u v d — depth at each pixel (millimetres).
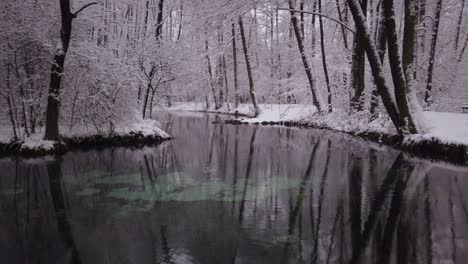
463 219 5977
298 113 24141
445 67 21547
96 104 13969
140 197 7316
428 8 19969
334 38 28219
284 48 29281
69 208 6672
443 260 4637
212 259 4684
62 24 11586
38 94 12812
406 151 12070
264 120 24906
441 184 7977
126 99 14828
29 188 8047
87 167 10273
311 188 7898
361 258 4715
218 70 38844
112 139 14477
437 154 10969
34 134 12352
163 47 17547
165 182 8547
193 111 41812
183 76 20219
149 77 17234
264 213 6316
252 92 27188
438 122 12297
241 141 16016
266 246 5047
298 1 22625
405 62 12773
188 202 6949
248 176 9125
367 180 8500
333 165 10344
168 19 23719
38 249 5066
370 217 6098
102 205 6816
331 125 19906
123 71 14039
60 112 13453
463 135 10781
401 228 5641
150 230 5609
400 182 8227
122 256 4805
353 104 18250
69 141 13312
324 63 21234
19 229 5715
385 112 15773
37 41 12328
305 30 29141
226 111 35531
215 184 8344
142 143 15062
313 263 4590
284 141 15836
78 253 4918
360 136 16469
